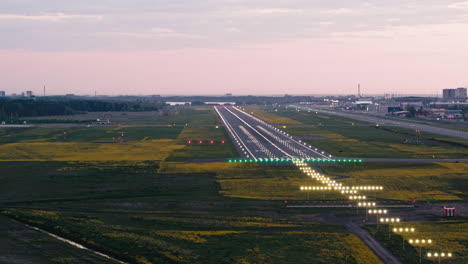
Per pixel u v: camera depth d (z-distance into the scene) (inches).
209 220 4114.2
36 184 5492.1
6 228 3892.7
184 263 3218.5
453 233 3784.5
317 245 3526.1
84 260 3270.2
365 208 4500.5
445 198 4854.8
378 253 3380.9
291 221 4099.4
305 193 5039.4
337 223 4050.2
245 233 3779.5
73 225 3951.8
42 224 3986.2
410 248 3467.0
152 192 5118.1
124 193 5083.7
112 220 4114.2
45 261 3225.9
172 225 3978.8
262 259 3270.2
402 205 4566.9
